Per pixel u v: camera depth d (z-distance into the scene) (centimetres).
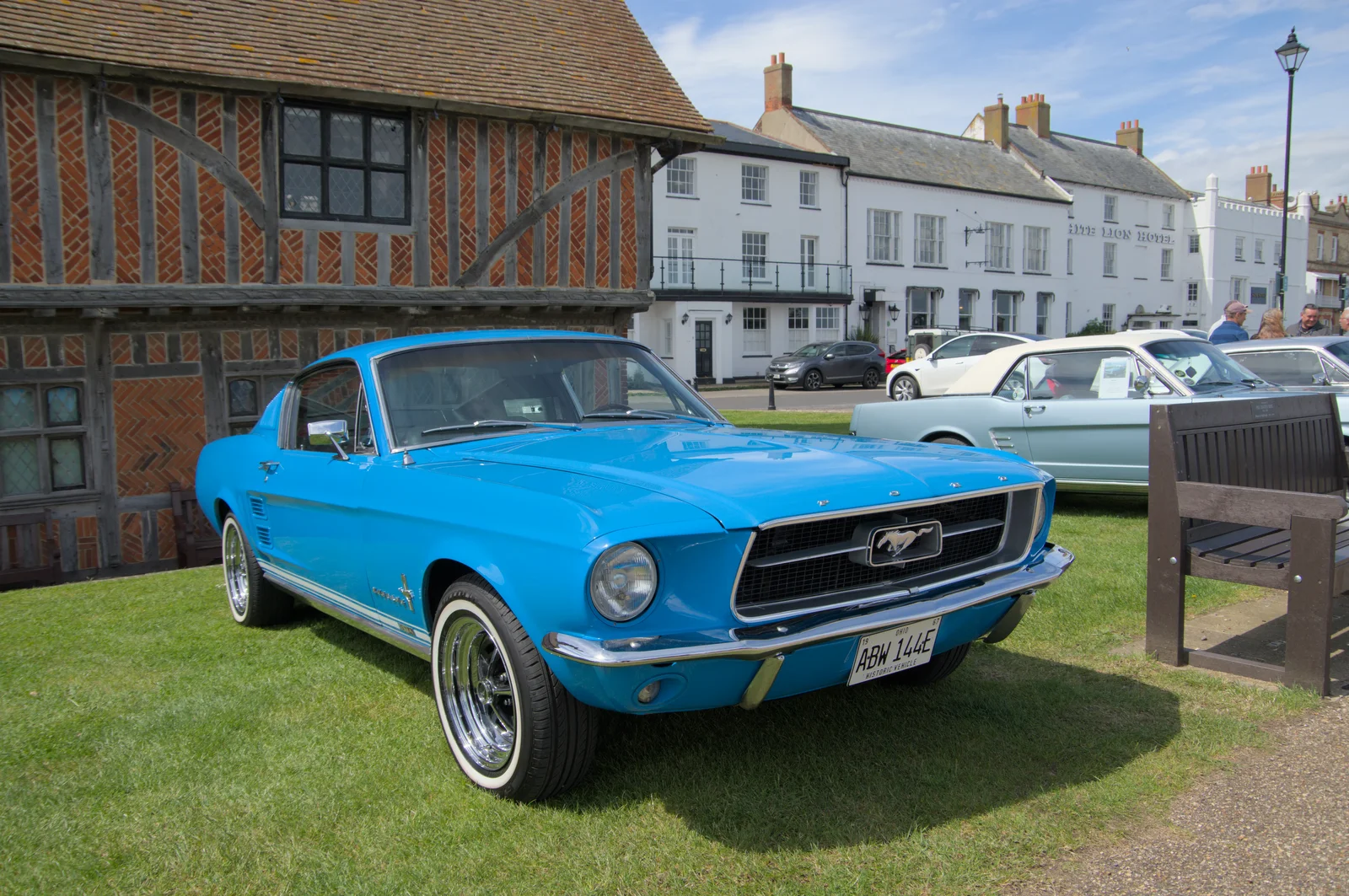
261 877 244
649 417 387
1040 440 732
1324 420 504
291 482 399
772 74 3412
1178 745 309
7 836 267
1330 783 281
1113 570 542
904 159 3481
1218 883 232
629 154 1164
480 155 1059
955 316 3581
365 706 361
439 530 293
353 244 993
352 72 987
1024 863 242
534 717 263
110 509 905
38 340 864
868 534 266
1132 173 4384
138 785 297
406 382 361
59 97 840
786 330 3178
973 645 418
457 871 244
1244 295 4644
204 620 501
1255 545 397
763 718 339
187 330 930
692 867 242
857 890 230
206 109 906
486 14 1230
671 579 241
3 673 409
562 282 1125
